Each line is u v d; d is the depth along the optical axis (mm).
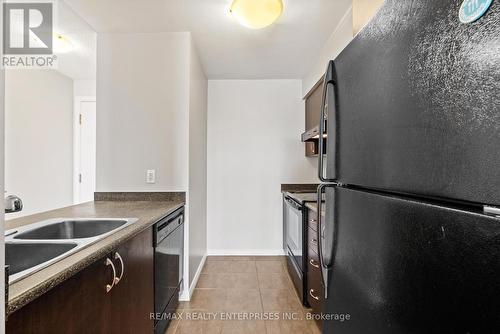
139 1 1928
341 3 1955
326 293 1062
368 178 750
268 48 2701
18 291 682
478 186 418
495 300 385
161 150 2418
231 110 3689
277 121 3688
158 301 1771
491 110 398
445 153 479
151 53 2420
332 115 1034
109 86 2420
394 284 620
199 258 3045
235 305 2328
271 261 3441
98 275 1057
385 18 671
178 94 2416
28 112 2949
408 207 574
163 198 2408
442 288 478
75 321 917
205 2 1945
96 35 2414
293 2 1940
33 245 1107
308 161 3680
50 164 3238
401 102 603
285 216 3391
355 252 821
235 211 3697
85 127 3596
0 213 495
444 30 482
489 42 401
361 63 796
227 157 3684
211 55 2885
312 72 3135
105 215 1733
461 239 442
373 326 708
